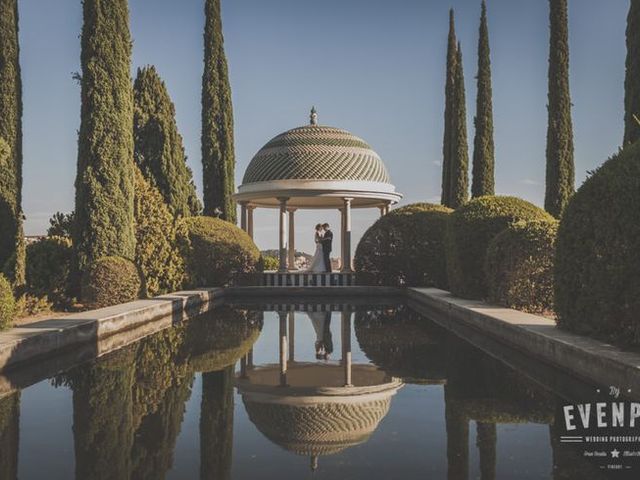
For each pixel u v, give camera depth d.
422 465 4.50
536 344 9.06
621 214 8.02
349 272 26.31
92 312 12.34
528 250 13.41
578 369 7.64
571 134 23.11
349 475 4.28
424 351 9.95
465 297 16.47
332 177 27.64
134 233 17.20
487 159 28.92
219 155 29.36
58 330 9.51
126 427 5.52
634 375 6.27
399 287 24.39
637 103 14.36
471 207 16.55
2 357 7.97
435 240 24.00
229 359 9.25
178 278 20.47
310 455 4.73
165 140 23.97
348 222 27.80
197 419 5.80
